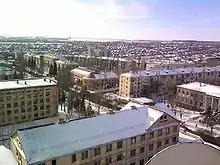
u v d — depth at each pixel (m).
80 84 111.31
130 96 104.19
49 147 35.62
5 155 36.09
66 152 35.78
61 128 39.16
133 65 155.38
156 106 58.75
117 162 42.03
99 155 39.50
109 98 100.00
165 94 109.69
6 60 171.62
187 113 85.69
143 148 45.25
